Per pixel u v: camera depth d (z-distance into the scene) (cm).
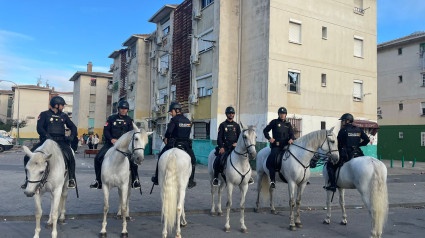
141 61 3319
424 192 1276
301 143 737
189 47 2441
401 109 3112
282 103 1906
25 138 5578
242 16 2106
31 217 734
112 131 716
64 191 699
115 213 785
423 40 2928
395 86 3167
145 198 986
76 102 5472
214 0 2148
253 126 673
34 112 6016
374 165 627
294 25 1995
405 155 3047
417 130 2959
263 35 1916
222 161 736
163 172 596
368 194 621
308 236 666
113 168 616
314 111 2030
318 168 1973
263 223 764
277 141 788
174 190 558
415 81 2992
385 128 3241
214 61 2105
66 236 621
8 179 1284
